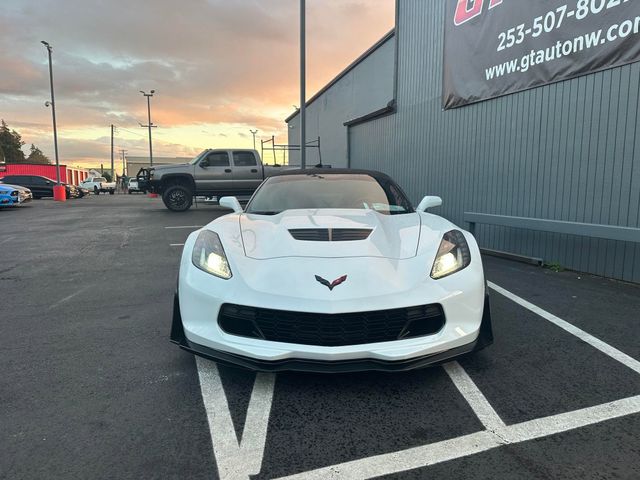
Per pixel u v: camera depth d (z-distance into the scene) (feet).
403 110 33.50
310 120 68.23
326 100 58.44
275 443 6.61
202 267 8.54
